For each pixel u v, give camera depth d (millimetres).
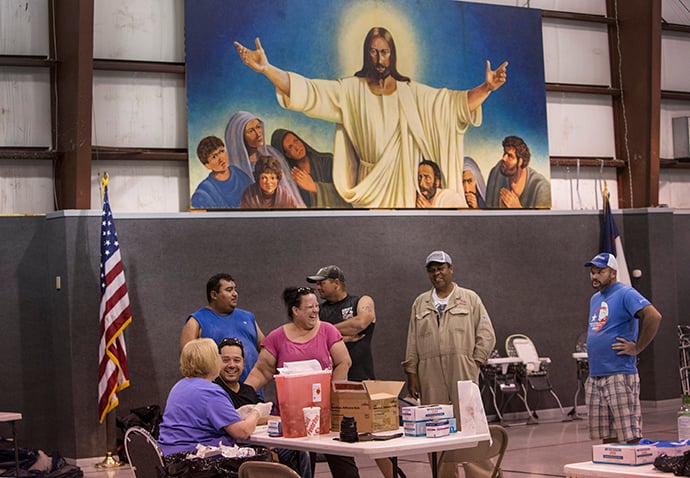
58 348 10562
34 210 11008
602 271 7016
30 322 10758
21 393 10656
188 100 11328
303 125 11891
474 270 12656
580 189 14234
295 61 11914
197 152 11320
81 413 10273
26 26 11062
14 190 10953
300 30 11961
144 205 11375
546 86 13945
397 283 12055
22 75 11031
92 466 10219
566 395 13125
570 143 14227
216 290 7949
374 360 11820
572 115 14281
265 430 5938
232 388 6305
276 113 11758
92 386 10328
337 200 11992
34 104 11070
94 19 11242
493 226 12859
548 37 14133
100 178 11188
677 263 14719
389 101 12430
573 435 10953
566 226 13445
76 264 10391
